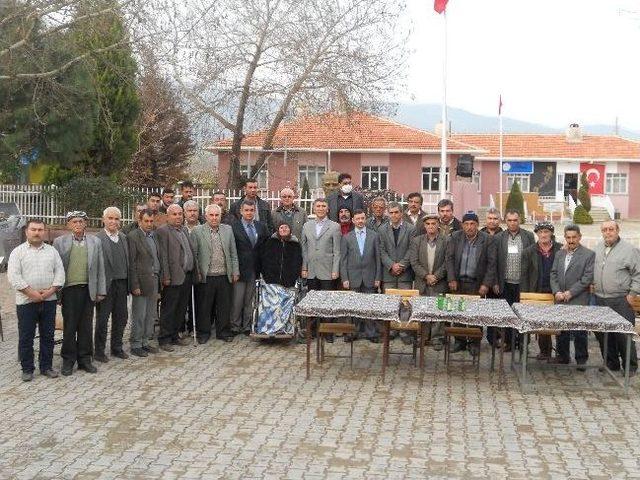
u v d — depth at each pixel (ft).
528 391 32.32
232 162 84.53
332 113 82.79
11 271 32.53
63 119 77.20
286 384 32.96
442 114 64.03
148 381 33.14
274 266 41.22
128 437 26.13
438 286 40.29
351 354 35.60
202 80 78.28
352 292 37.58
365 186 122.11
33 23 63.46
